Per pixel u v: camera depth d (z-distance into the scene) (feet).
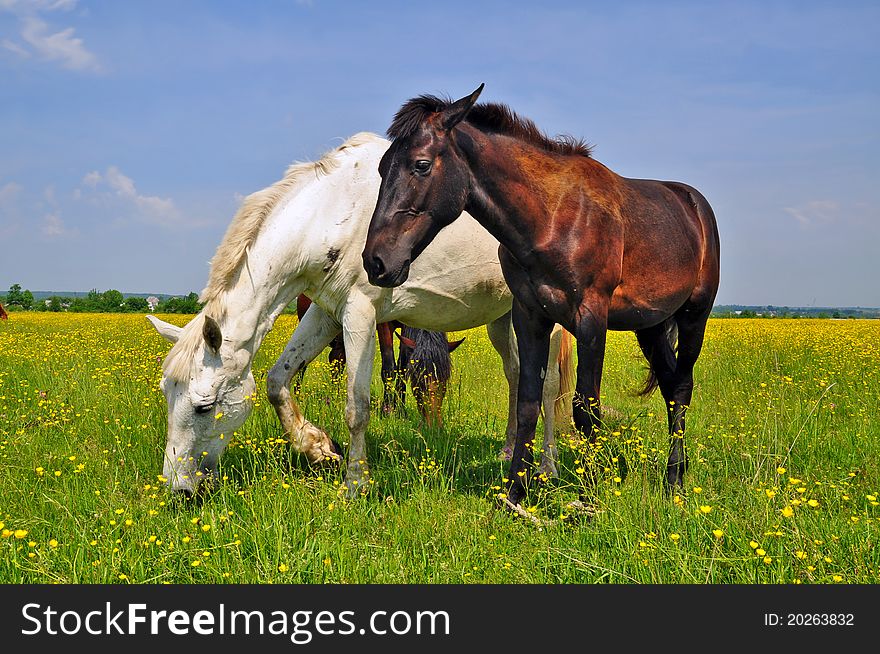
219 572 10.49
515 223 12.60
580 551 11.05
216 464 14.38
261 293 14.34
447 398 23.59
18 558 10.83
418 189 11.82
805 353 36.94
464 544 11.39
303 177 14.99
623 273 13.62
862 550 10.54
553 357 17.37
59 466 15.26
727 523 11.29
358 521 12.49
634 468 13.89
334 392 20.95
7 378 25.48
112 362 30.35
